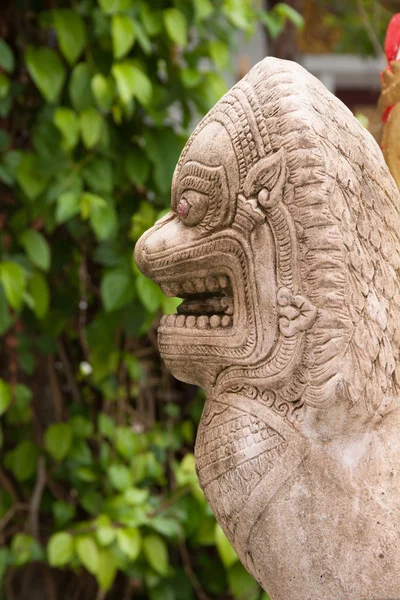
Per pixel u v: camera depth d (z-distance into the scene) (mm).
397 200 1695
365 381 1533
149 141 2910
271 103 1543
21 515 3211
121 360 3135
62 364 3262
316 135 1502
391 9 5426
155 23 2857
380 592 1521
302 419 1548
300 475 1550
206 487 1661
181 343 1686
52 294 3127
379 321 1563
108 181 2885
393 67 2109
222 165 1580
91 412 3238
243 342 1596
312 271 1494
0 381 2861
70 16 2781
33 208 2926
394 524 1530
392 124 2094
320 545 1537
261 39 4996
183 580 3154
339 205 1509
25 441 3088
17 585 3242
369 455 1560
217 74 3008
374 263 1580
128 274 2875
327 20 5523
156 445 3178
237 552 1660
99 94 2770
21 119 3049
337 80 6301
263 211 1536
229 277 1614
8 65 2764
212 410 1660
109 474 2945
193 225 1644
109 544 2904
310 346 1512
